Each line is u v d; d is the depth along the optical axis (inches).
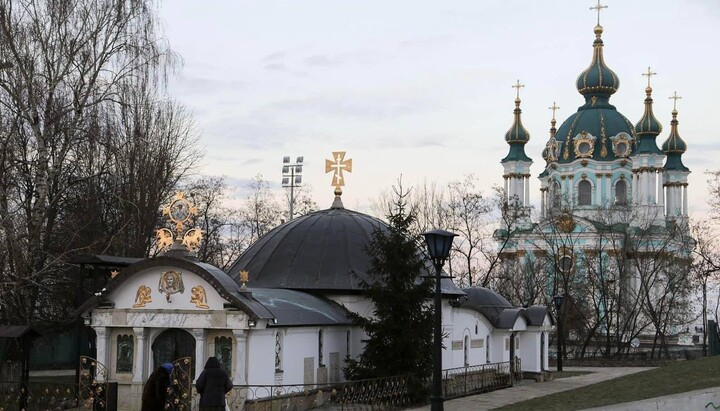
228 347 1371.8
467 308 1952.5
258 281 1734.7
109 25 1732.3
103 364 1424.7
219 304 1366.9
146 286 1408.7
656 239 4215.1
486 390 1854.1
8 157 1684.3
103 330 1427.2
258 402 1354.6
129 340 1428.4
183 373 1355.8
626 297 3489.2
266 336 1393.9
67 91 1696.6
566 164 5113.2
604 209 4456.2
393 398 1504.7
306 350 1521.9
